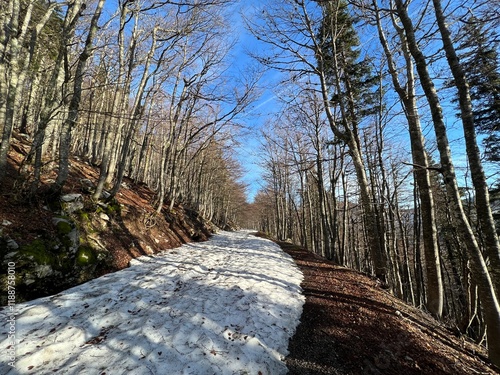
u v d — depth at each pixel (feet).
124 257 23.75
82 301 14.26
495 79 15.08
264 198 138.00
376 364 11.14
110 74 34.76
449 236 40.68
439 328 16.75
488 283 12.77
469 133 13.85
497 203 35.24
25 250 14.47
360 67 35.47
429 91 15.64
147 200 45.44
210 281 19.84
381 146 30.12
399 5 17.04
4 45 19.54
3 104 20.02
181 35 34.94
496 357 12.51
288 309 15.98
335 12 29.68
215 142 54.34
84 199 24.99
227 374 9.70
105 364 9.41
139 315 13.32
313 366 10.98
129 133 31.27
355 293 19.69
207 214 103.04
